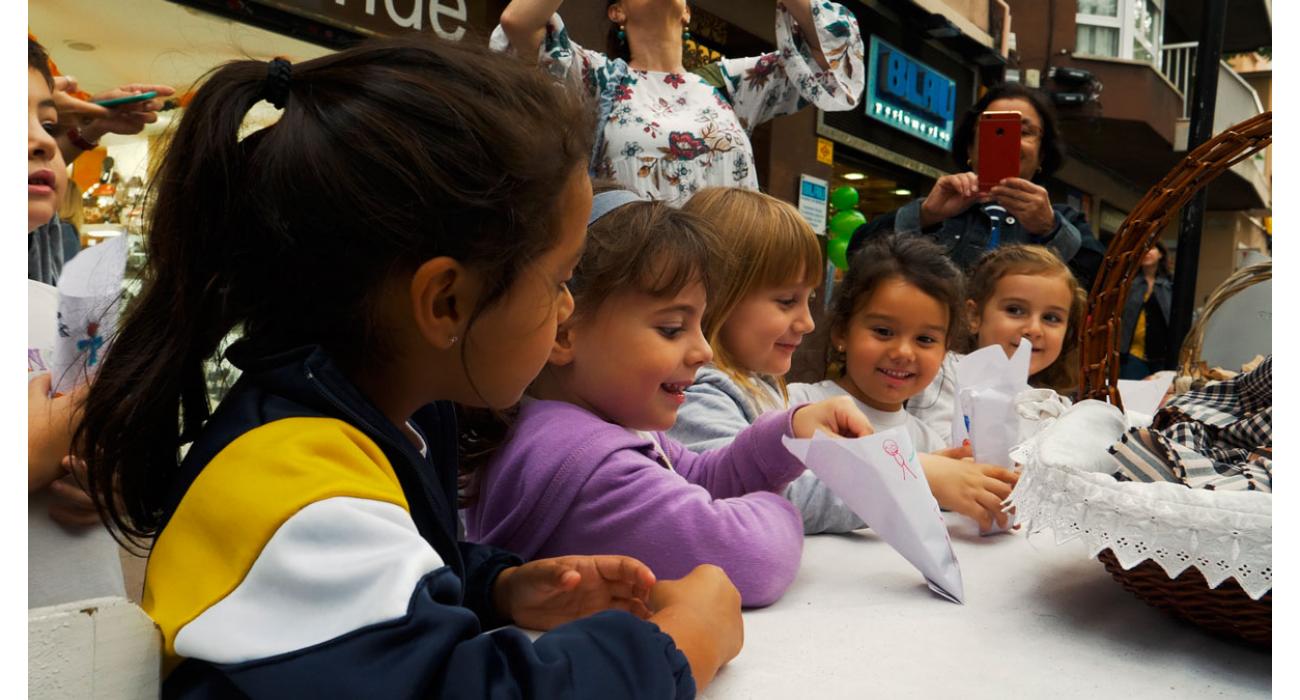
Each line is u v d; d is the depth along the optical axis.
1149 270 3.69
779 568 0.72
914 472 0.75
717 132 1.80
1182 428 0.78
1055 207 2.24
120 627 0.39
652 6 1.85
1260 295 1.23
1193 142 2.86
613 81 1.75
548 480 0.74
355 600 0.41
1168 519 0.61
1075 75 7.62
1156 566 0.66
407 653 0.40
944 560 0.74
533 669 0.42
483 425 0.79
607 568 0.62
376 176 0.47
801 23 1.93
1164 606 0.68
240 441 0.46
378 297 0.49
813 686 0.55
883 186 6.30
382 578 0.41
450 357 0.52
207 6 2.32
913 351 1.37
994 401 1.06
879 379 1.39
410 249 0.47
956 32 6.01
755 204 1.16
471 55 0.52
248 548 0.42
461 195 0.47
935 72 6.16
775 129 4.55
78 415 0.60
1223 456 0.75
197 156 0.50
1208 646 0.64
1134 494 0.64
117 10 2.14
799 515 0.80
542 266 0.52
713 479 0.95
